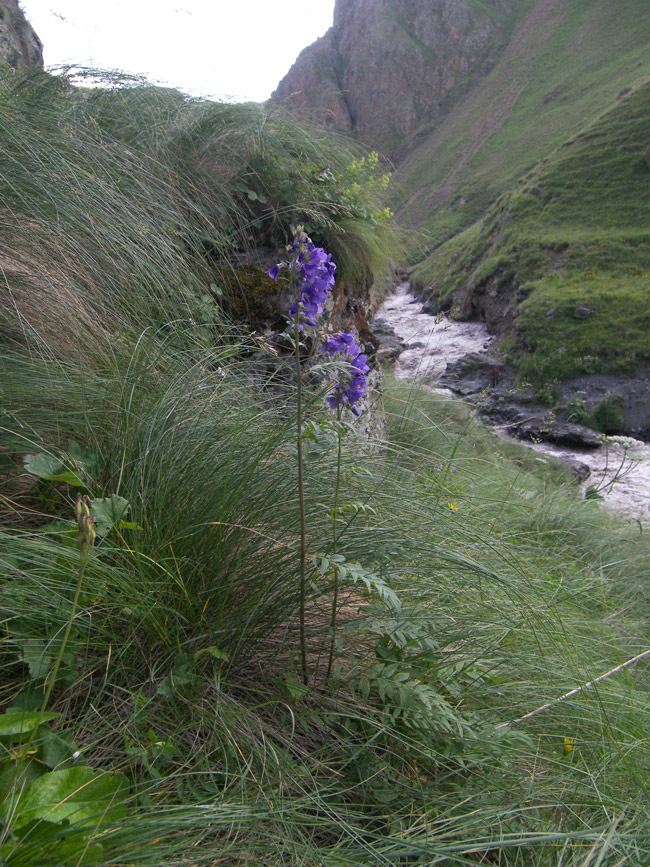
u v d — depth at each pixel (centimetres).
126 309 286
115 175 324
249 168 426
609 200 3559
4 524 180
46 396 215
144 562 173
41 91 354
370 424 459
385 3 11506
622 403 2139
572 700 200
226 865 120
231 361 307
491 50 10625
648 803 167
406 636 177
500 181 6019
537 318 2611
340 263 450
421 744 163
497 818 148
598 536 464
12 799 107
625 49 7944
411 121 9944
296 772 148
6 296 235
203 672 168
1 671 145
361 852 133
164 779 129
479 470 505
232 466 204
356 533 199
